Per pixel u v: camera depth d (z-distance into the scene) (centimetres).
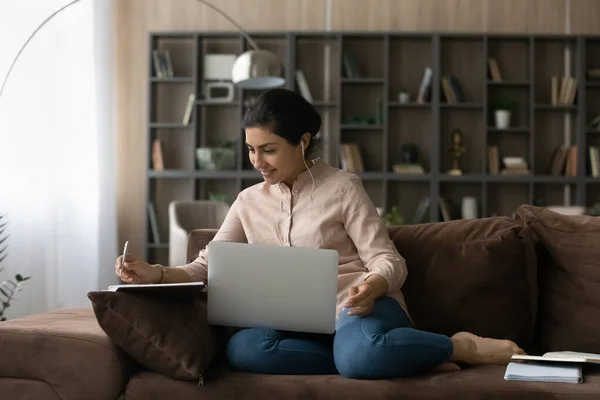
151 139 668
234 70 532
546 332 225
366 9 678
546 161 673
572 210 521
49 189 550
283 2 681
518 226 231
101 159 622
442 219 650
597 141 669
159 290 193
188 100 685
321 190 220
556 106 646
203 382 188
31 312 527
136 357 188
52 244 553
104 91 623
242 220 229
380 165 677
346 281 214
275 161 215
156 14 686
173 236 548
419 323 225
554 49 675
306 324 195
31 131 529
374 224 215
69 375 188
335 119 683
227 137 683
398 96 677
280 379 188
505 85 664
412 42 677
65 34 575
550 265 229
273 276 196
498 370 197
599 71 656
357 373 188
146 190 660
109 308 186
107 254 627
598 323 213
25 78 523
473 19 675
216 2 684
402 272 206
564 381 181
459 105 650
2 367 190
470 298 224
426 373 195
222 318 198
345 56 662
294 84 661
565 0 673
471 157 676
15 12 512
